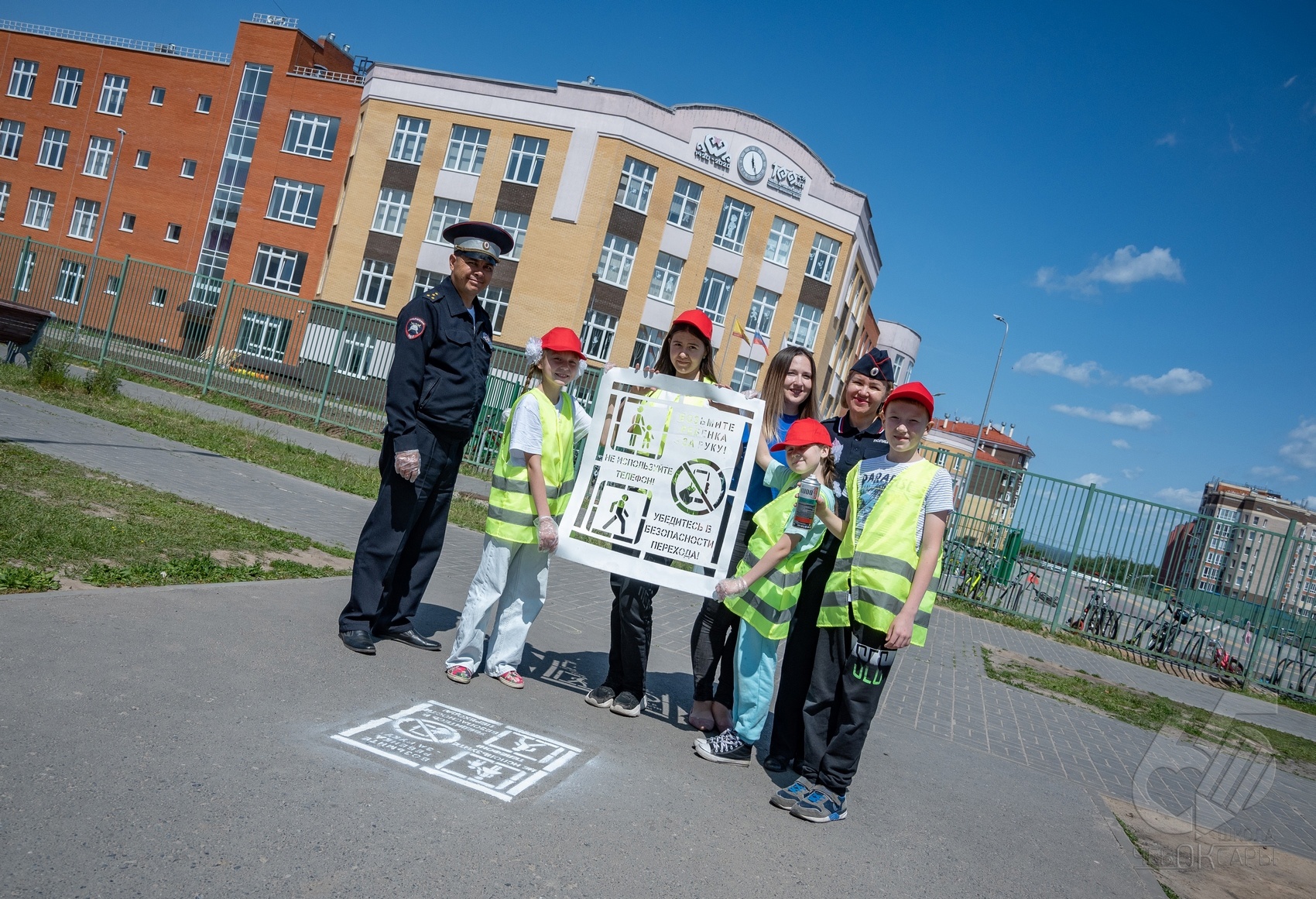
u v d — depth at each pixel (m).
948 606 15.93
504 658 4.83
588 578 9.30
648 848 3.23
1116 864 4.24
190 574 5.44
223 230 44.97
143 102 46.59
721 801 3.88
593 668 5.68
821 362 40.00
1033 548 16.17
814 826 3.85
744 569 4.52
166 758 3.08
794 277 38.72
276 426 17.67
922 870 3.63
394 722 3.88
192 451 11.28
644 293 36.22
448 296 4.91
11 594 4.32
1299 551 14.70
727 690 4.87
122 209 46.44
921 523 3.96
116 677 3.67
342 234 38.47
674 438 4.67
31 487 6.73
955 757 5.66
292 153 43.06
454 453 5.04
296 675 4.17
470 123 36.75
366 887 2.55
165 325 21.75
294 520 8.43
